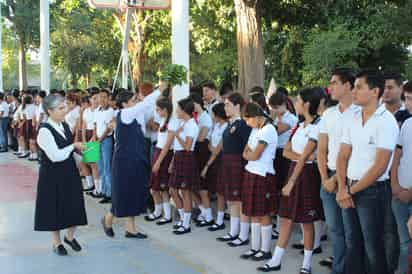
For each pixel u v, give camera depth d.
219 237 5.65
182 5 6.71
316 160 4.36
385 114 3.54
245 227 5.33
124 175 5.57
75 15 26.22
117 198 5.60
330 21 12.77
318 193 4.34
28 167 10.95
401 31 11.99
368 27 12.42
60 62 26.95
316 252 5.02
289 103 5.59
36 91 12.37
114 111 7.40
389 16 12.07
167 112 6.07
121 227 6.25
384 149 3.46
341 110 3.98
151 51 21.25
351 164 3.69
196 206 6.50
